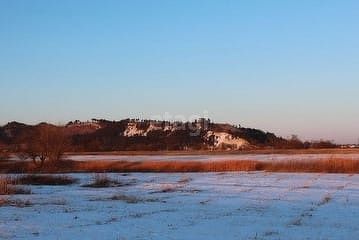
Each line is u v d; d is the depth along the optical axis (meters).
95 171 69.44
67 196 38.53
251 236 20.50
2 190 41.66
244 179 52.59
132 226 23.31
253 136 175.88
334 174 57.75
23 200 35.19
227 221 24.91
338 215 26.94
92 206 31.61
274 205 31.56
